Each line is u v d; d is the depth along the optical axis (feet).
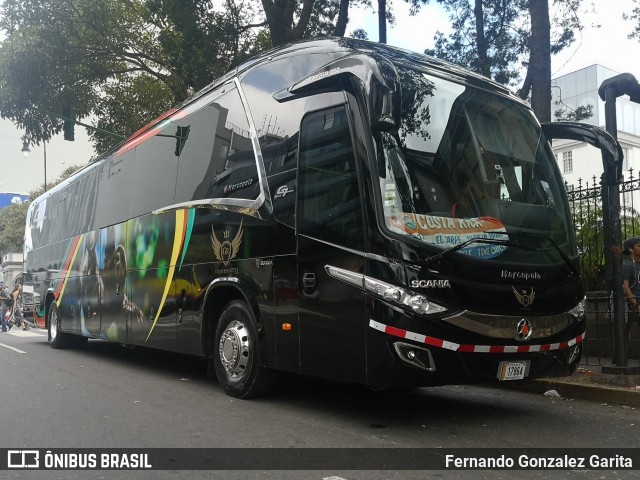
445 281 16.72
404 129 18.16
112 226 34.55
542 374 18.48
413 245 16.66
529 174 20.53
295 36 44.78
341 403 21.84
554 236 19.76
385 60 18.21
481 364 17.06
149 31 58.75
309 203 19.34
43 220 50.24
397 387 16.70
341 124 18.65
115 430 18.35
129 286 31.58
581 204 30.22
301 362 19.11
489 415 20.03
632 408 20.99
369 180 17.37
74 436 17.71
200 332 24.45
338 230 18.11
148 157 31.01
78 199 41.60
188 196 26.32
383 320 16.51
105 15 56.18
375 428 18.21
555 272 19.02
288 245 19.88
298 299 19.24
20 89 54.60
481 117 20.24
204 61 47.52
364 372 16.96
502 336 17.33
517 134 21.04
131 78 64.85
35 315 49.75
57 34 54.70
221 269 23.25
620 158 22.29
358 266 17.30
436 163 18.31
